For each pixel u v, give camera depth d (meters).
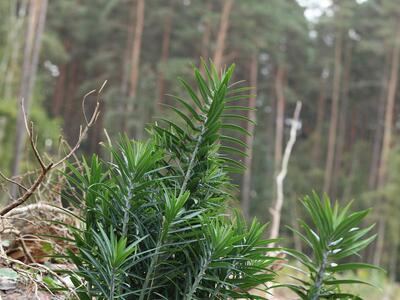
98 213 1.66
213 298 1.66
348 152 38.22
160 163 1.81
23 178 2.64
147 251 1.60
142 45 33.88
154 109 29.09
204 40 29.86
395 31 32.44
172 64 28.44
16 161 12.94
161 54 34.22
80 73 37.81
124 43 33.56
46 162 2.72
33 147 1.82
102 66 35.00
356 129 41.59
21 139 13.07
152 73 30.88
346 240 1.72
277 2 29.88
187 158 1.79
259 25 30.23
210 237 1.62
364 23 35.56
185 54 34.06
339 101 40.03
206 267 1.61
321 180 33.59
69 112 33.59
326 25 35.00
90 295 1.67
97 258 1.69
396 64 32.84
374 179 32.53
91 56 36.69
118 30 34.22
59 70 33.88
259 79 37.06
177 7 32.66
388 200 26.84
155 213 1.69
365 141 38.75
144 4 31.84
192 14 30.86
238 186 1.84
